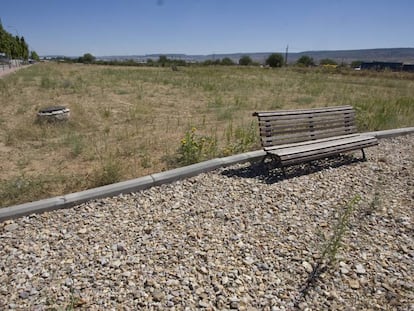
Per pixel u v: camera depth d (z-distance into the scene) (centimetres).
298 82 2077
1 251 264
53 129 661
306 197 381
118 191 369
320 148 455
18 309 205
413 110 982
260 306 214
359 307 216
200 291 225
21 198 353
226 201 364
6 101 1038
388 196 389
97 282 231
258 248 276
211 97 1266
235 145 568
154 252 267
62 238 285
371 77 2977
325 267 254
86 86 1544
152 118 836
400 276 246
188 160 478
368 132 689
